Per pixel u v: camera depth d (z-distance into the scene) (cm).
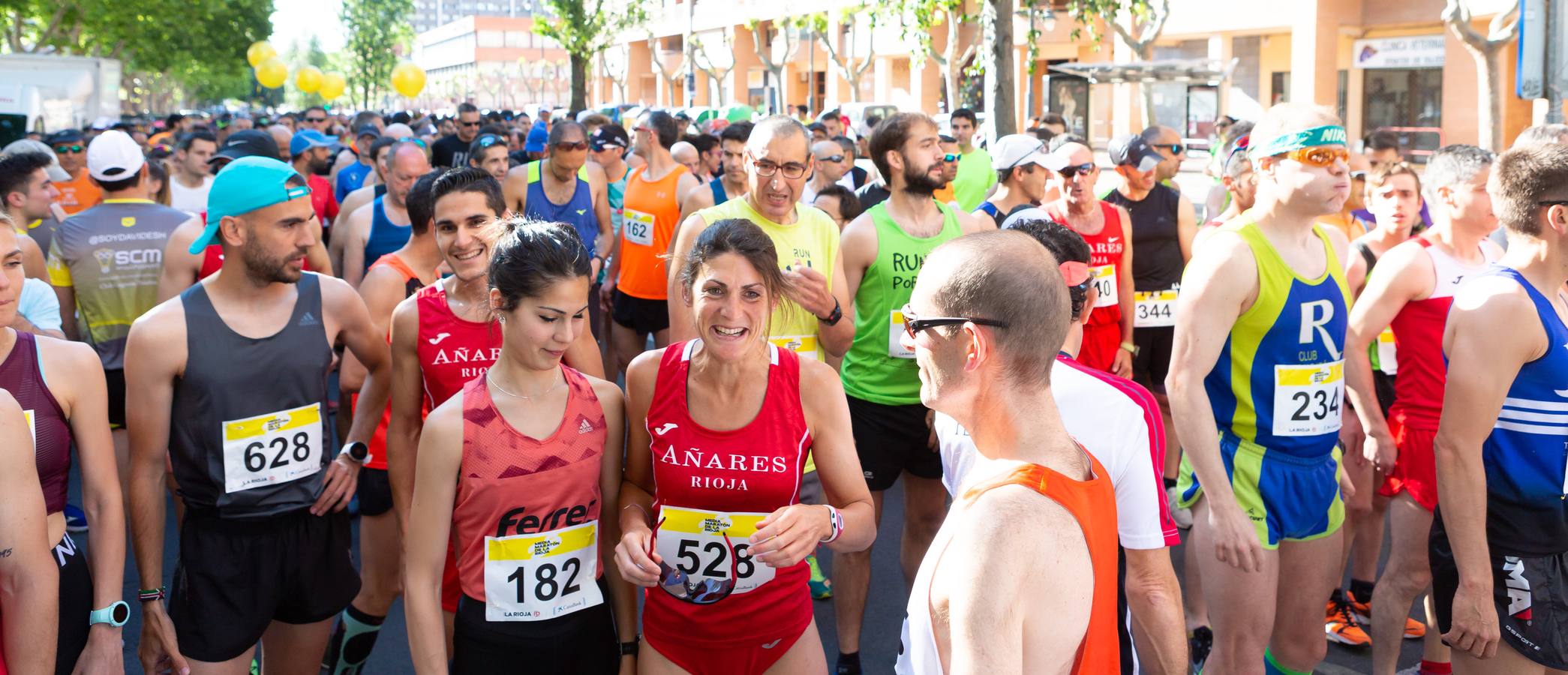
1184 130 2164
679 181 707
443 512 258
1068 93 2167
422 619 256
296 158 1033
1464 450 291
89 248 518
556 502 262
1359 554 457
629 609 282
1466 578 294
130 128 1573
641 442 277
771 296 255
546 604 264
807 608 279
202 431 302
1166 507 246
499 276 248
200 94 7800
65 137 848
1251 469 319
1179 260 575
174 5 3884
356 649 377
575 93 3600
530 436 258
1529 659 300
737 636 270
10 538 228
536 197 699
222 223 291
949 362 170
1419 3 2427
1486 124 1205
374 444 369
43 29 4009
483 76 10150
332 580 329
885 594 488
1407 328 376
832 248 415
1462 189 365
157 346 293
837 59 3444
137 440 297
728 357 251
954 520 163
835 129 1350
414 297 328
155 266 530
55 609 236
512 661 263
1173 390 314
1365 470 445
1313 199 302
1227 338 319
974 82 3466
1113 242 532
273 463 310
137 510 297
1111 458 244
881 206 429
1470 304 289
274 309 309
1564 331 287
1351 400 389
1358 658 422
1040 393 169
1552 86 458
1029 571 153
